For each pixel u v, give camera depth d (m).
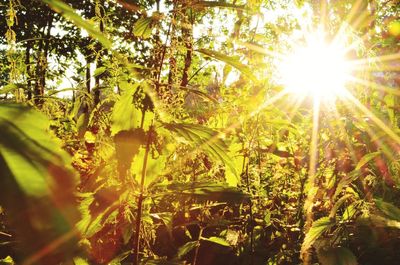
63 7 0.34
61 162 0.25
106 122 1.65
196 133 1.40
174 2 1.37
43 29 9.70
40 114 0.29
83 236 1.22
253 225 2.88
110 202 1.29
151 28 1.41
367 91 2.82
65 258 0.22
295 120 3.41
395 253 2.29
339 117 2.79
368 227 2.17
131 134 1.35
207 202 2.30
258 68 2.94
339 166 2.66
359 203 2.22
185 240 2.73
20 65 1.75
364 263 2.29
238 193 1.48
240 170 2.83
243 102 2.94
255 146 2.98
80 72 1.98
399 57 2.79
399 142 2.21
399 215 2.07
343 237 2.23
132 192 1.39
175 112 1.69
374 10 3.33
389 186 2.49
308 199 2.65
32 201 0.23
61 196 0.23
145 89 1.34
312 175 2.99
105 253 1.77
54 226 0.22
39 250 0.22
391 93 2.78
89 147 1.97
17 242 0.22
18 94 1.55
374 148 2.48
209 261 2.71
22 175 0.23
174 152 1.69
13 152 0.24
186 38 1.46
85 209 1.25
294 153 3.33
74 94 1.89
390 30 3.19
